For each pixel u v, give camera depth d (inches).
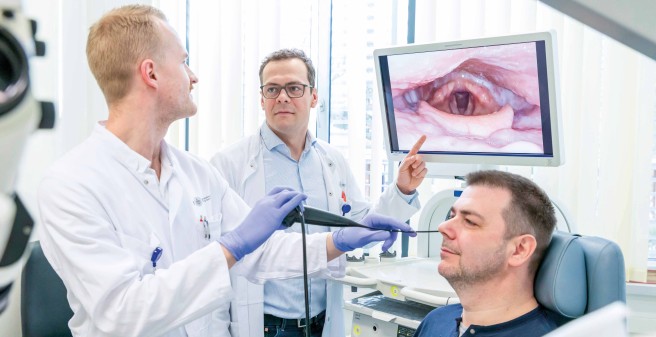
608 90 80.0
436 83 62.6
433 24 89.0
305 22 103.3
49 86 90.3
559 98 55.7
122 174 48.0
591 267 44.8
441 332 52.4
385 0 94.5
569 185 82.4
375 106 95.1
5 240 8.8
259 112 102.5
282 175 72.3
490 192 46.7
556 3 12.4
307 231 70.0
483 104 60.2
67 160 45.8
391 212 68.0
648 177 78.7
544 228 45.8
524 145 59.8
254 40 101.2
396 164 94.8
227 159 72.1
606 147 80.7
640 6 11.5
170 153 53.3
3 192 8.3
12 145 8.0
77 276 41.2
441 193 73.8
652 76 77.5
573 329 9.2
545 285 45.1
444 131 64.7
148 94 47.1
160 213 49.7
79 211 41.7
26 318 66.1
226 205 58.4
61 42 91.9
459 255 46.9
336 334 71.6
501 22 84.7
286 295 67.8
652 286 79.0
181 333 49.4
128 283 41.7
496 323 47.1
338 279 70.0
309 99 71.0
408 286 64.1
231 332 67.3
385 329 69.3
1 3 8.2
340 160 78.3
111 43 45.8
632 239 80.0
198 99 104.0
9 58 8.1
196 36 103.9
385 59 65.1
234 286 65.6
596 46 79.7
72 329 46.7
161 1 102.4
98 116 95.0
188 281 42.1
